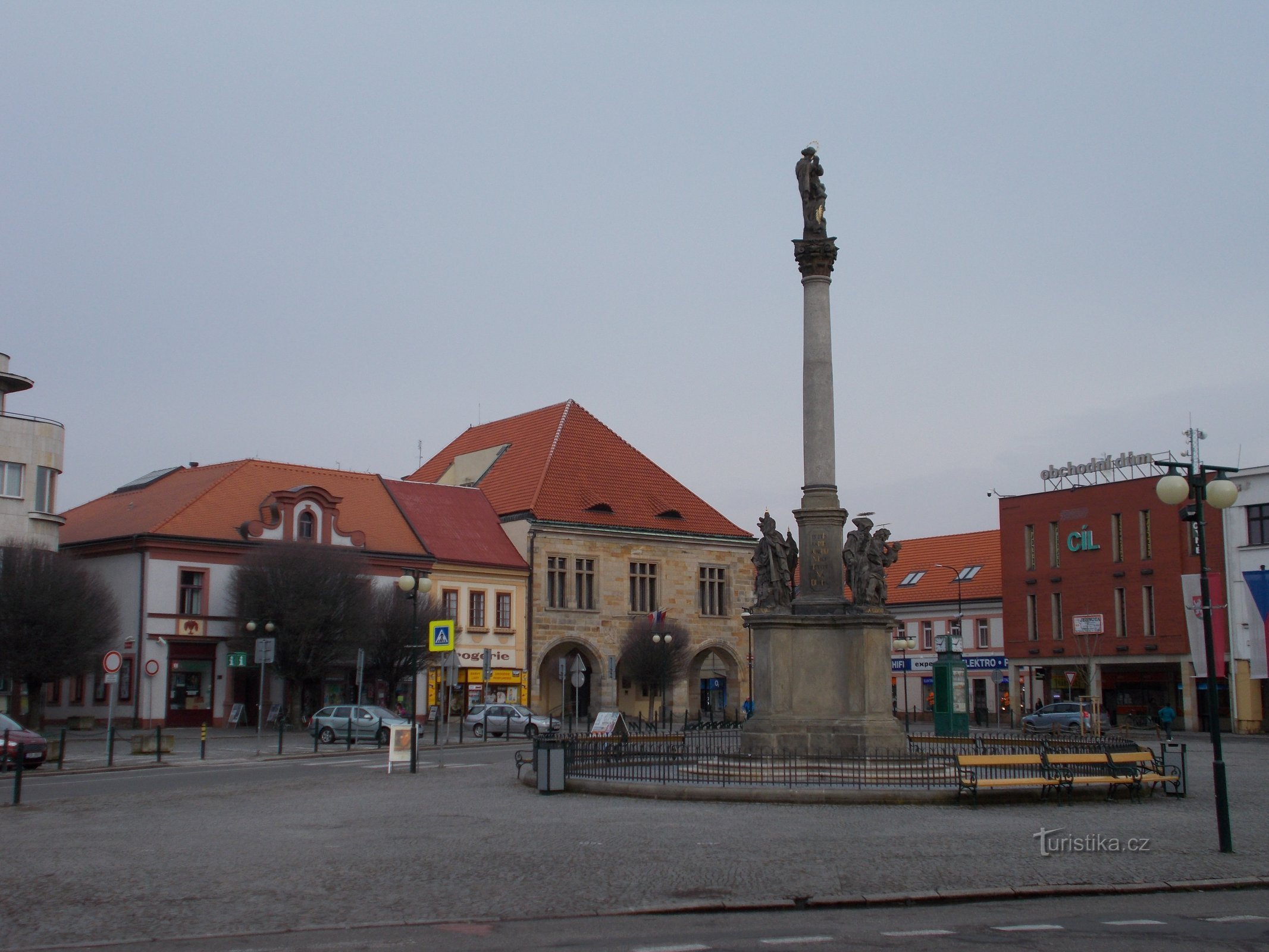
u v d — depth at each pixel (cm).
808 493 2828
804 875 1530
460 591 6912
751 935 1212
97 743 4925
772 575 2778
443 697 6506
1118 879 1527
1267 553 6028
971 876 1534
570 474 7662
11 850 1781
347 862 1648
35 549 5066
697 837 1873
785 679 2712
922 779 2502
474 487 7819
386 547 6694
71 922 1270
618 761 2928
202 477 6625
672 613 7700
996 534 8944
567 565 7356
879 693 2691
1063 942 1169
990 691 8069
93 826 2078
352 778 3184
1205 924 1270
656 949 1137
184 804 2467
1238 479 6153
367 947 1148
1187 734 5956
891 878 1512
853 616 2694
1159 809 2314
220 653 5962
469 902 1373
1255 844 1827
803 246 2867
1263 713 6034
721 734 3950
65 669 5012
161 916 1296
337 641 5728
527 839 1867
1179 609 6344
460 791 2728
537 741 2662
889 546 2791
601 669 7381
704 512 8050
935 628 8669
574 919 1291
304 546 5878
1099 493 6825
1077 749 2864
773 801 2342
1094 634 6750
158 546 5831
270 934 1212
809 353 2855
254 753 4381
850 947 1148
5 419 5359
